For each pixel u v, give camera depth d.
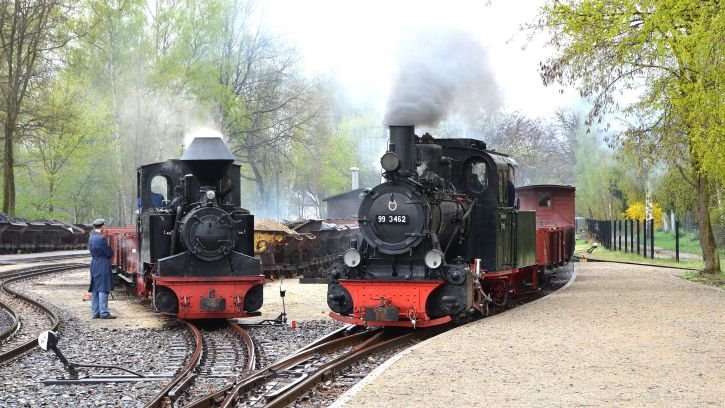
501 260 18.08
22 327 16.55
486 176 17.61
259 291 17.27
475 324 15.04
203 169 17.23
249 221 17.81
